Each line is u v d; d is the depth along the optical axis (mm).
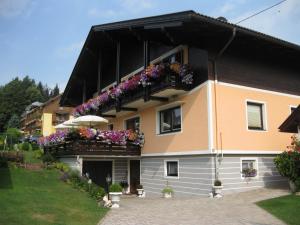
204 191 14234
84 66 24125
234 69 15203
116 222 9367
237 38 14477
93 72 24953
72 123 21609
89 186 13172
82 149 17688
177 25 13492
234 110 14852
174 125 16797
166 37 16172
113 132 18562
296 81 17625
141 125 19500
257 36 14180
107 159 19766
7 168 16047
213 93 14391
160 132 17859
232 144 14492
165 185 16891
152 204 12922
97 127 25375
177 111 16656
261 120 15883
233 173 14281
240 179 14391
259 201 11430
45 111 62594
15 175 14734
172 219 9680
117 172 20328
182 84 15438
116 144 18547
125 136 18766
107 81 24469
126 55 21969
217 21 13047
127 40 20438
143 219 9742
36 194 11625
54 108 61719
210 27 13484
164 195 15984
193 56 15539
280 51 16297
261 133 15484
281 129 13531
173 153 16406
